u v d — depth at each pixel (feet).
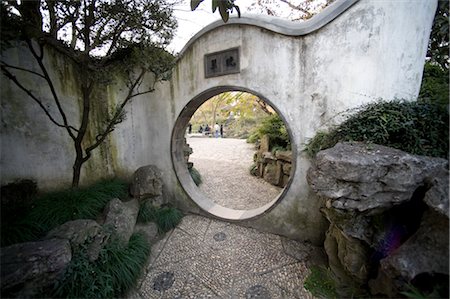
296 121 9.89
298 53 9.39
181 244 10.93
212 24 10.94
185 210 14.25
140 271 8.68
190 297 7.77
